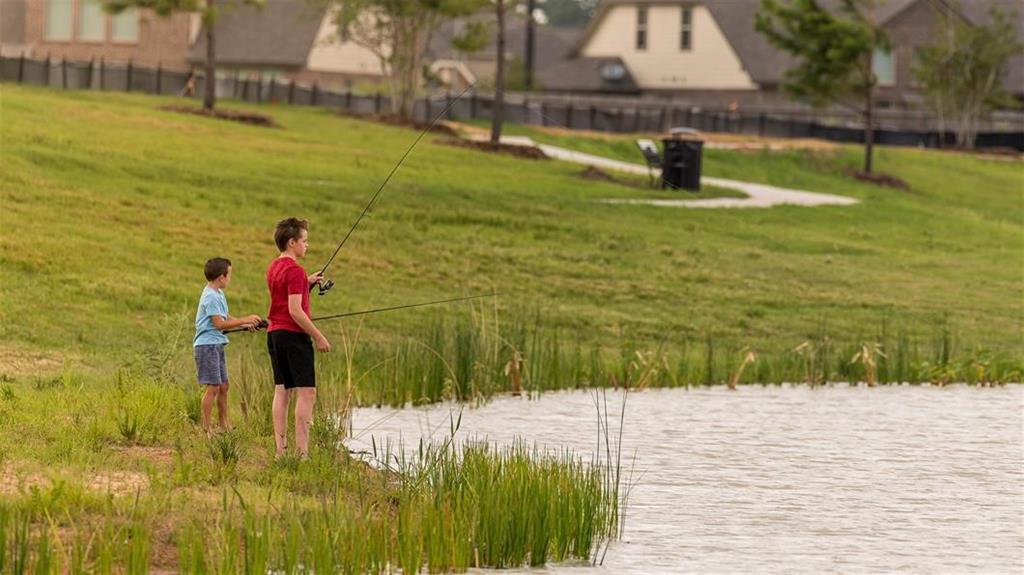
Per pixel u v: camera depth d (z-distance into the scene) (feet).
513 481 89.25
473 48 414.21
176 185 251.60
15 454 95.30
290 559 75.97
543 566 84.28
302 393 101.30
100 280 190.60
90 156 258.57
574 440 128.57
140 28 586.04
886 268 273.95
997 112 599.16
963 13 597.11
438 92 549.13
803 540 92.32
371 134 361.71
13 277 184.44
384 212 258.78
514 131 424.05
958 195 430.61
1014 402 161.89
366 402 144.97
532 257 248.11
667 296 235.61
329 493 93.40
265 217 242.78
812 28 429.79
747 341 213.05
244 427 113.60
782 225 303.68
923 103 590.55
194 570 73.82
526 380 161.48
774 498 105.19
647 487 108.37
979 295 256.73
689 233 281.13
